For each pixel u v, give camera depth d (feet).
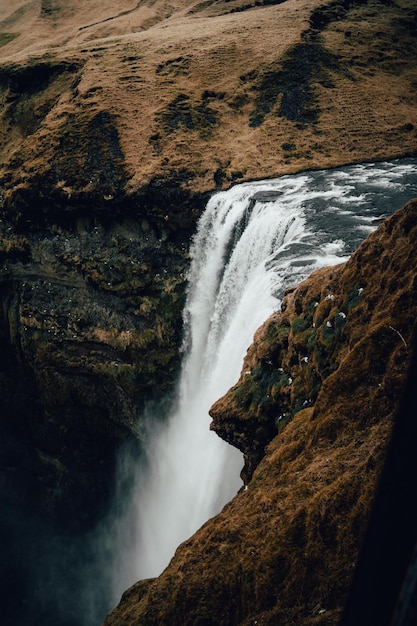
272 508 51.29
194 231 166.50
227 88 210.59
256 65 218.18
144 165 175.22
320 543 45.29
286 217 131.44
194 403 148.87
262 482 56.95
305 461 52.85
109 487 175.32
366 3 268.62
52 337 172.96
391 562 12.42
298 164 180.65
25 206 180.55
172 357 158.61
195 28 265.34
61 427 176.24
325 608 42.39
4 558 180.65
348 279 65.92
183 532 121.60
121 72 217.97
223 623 47.80
